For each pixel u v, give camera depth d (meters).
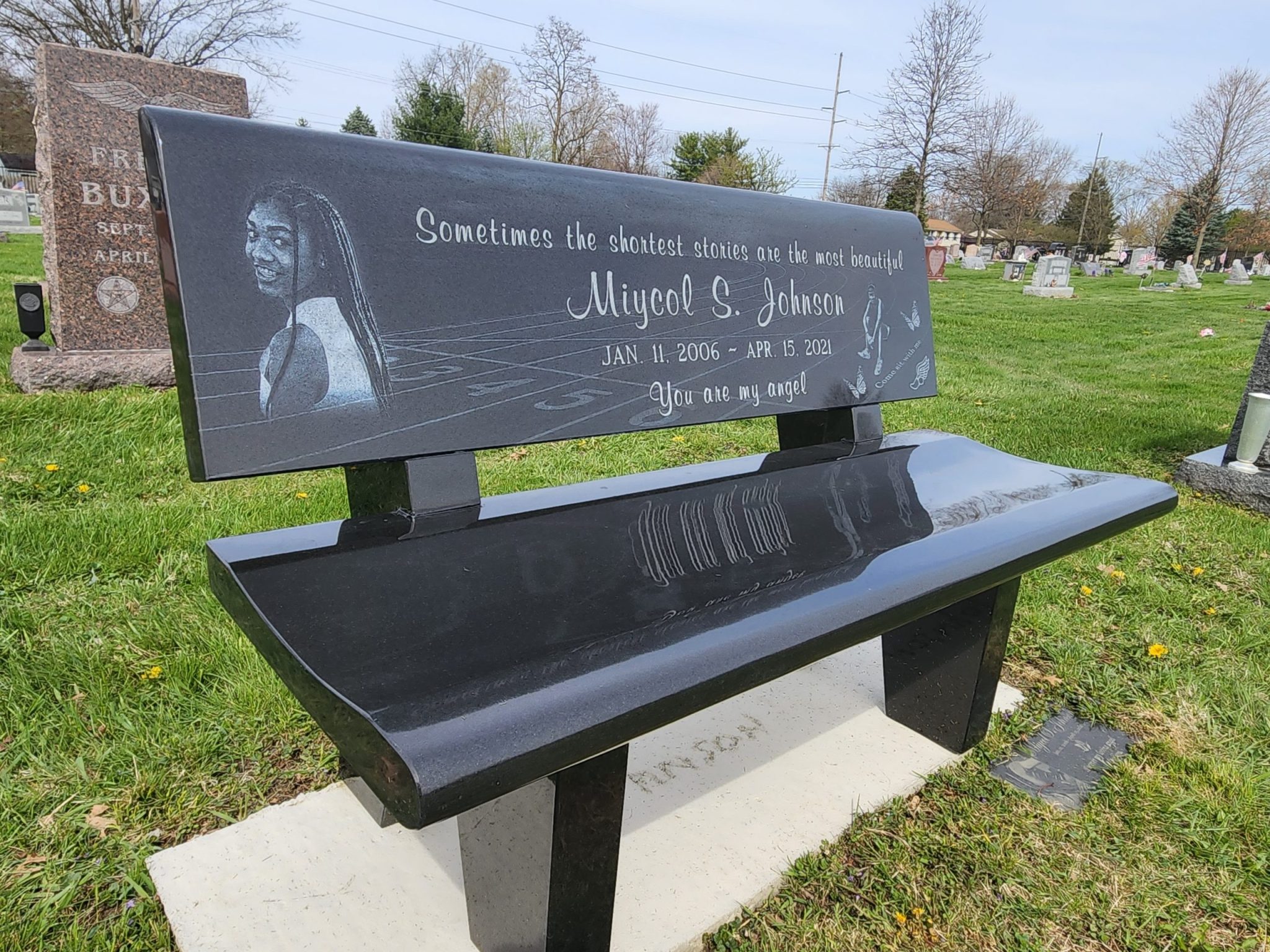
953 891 1.62
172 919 1.42
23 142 35.38
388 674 0.94
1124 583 3.09
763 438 4.97
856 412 2.27
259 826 1.65
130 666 2.10
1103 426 5.81
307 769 1.83
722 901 1.54
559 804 1.11
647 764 1.93
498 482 3.71
